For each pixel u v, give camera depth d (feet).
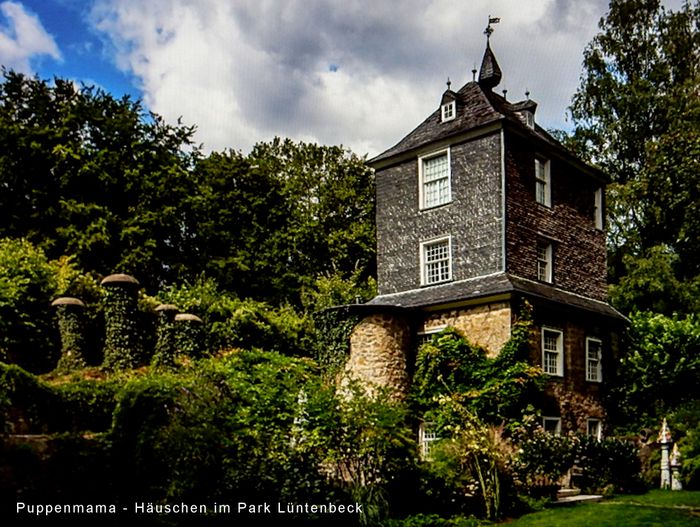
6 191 100.17
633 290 102.22
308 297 110.22
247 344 81.20
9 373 44.14
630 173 116.06
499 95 79.61
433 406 62.54
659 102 110.63
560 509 48.42
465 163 69.36
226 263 117.08
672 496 54.65
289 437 41.70
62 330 65.77
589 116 118.11
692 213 97.45
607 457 58.23
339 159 138.51
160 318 70.33
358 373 64.23
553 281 70.44
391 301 72.28
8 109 104.22
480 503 46.52
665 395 76.18
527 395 59.67
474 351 61.98
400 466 44.52
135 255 103.91
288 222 126.21
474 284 65.36
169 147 120.26
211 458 35.65
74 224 101.14
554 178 73.87
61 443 35.04
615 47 115.85
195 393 38.47
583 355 70.13
